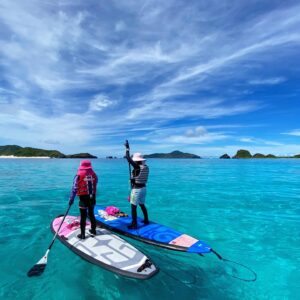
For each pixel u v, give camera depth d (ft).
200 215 28.48
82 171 17.34
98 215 23.25
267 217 27.84
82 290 13.03
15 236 20.59
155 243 17.98
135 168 20.24
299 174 85.15
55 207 31.04
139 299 12.40
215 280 14.47
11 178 66.33
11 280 13.97
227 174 85.15
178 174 84.94
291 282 14.42
